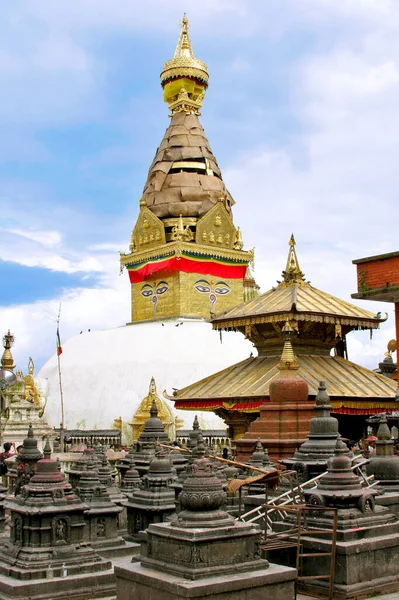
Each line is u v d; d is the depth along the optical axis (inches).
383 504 637.9
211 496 463.8
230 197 2797.7
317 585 544.1
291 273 1507.1
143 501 759.1
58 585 534.3
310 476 722.2
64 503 573.3
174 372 2274.9
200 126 2822.3
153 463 780.6
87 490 708.0
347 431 1382.9
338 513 557.0
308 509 556.1
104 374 2363.4
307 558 556.4
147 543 482.3
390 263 1061.8
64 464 1347.2
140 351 2377.0
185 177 2677.2
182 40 2893.7
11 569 547.5
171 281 2578.7
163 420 2080.5
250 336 1485.0
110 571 563.2
